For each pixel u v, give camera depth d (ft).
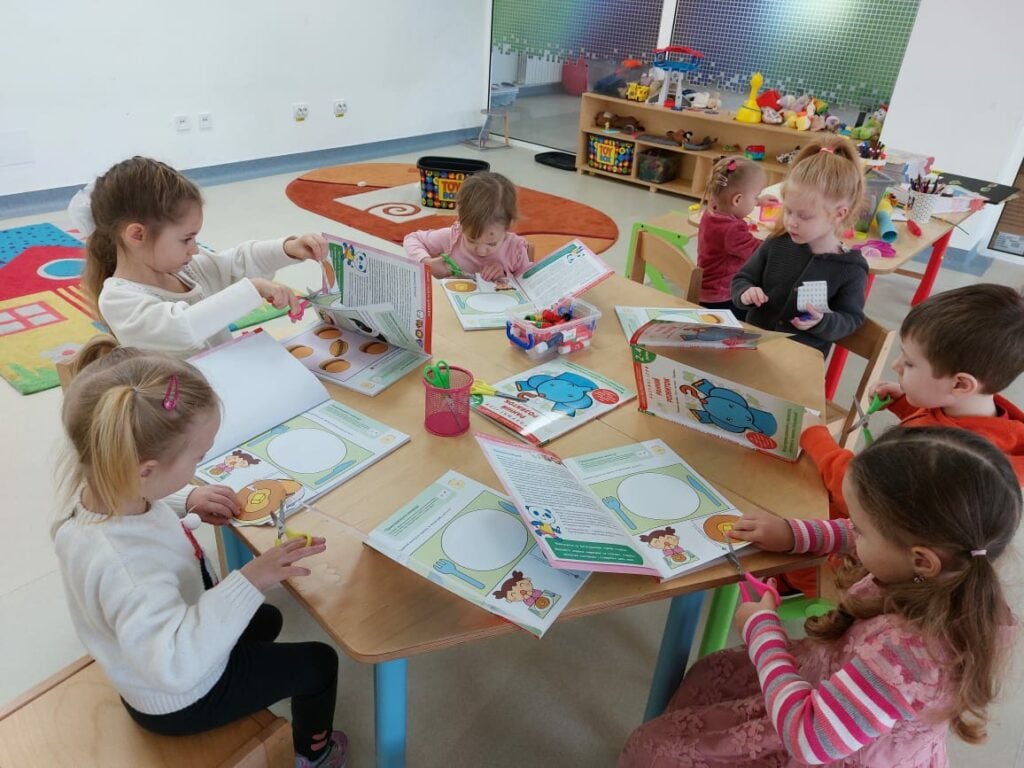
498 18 20.15
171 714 3.20
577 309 5.46
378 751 3.82
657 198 17.04
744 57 16.12
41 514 6.36
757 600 3.45
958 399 4.32
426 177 14.85
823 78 15.10
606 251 13.48
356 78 17.93
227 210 14.30
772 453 4.13
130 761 3.17
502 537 3.34
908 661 2.68
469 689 5.16
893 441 2.91
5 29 12.23
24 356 8.60
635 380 4.51
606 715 5.04
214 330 4.49
